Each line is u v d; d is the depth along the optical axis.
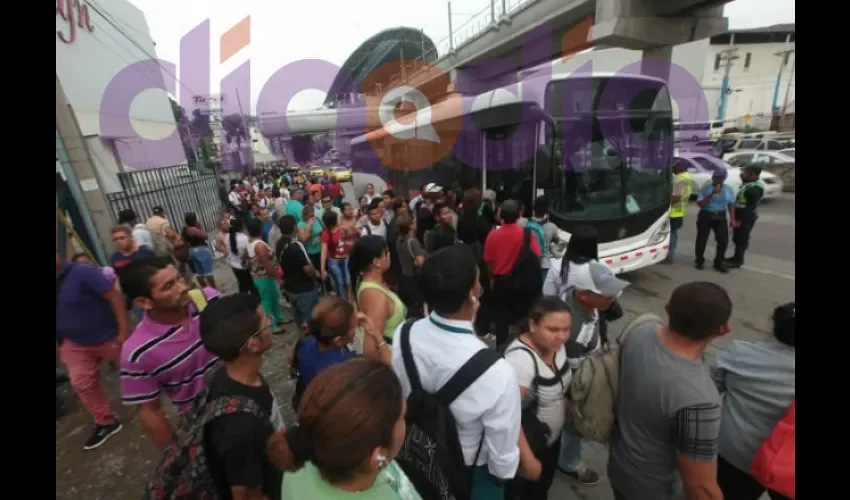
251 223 5.51
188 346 2.16
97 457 3.39
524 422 1.92
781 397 1.67
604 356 1.86
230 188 19.27
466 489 1.57
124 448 3.48
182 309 2.16
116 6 14.12
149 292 2.01
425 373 1.63
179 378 2.16
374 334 2.24
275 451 1.32
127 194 9.97
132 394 2.11
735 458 1.83
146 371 2.10
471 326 1.68
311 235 6.57
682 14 17.05
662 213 6.31
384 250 2.67
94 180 6.98
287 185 21.11
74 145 6.74
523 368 1.96
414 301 4.68
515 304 3.90
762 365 1.76
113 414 3.62
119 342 3.48
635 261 6.16
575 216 5.84
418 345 1.68
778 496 1.73
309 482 1.14
